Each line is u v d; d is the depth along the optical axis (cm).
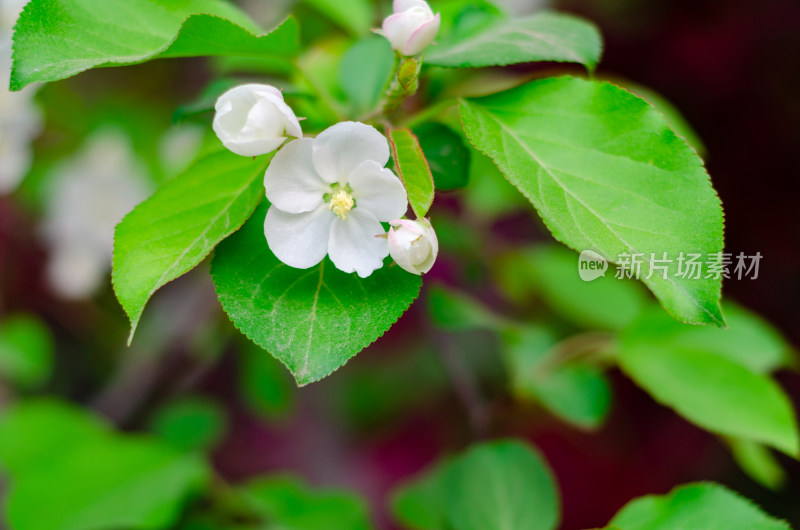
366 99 65
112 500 66
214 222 55
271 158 56
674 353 67
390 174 53
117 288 54
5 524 68
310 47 77
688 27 122
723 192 124
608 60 127
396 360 133
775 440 65
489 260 85
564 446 125
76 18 56
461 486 64
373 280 54
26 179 96
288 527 67
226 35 56
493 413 75
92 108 93
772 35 118
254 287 54
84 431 72
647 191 55
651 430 124
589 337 71
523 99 57
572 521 121
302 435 127
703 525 59
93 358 121
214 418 87
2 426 71
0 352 96
